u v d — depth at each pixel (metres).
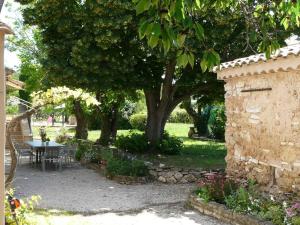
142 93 22.02
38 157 15.63
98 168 14.12
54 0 12.71
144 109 37.19
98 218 8.23
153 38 2.69
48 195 10.26
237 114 9.59
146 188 11.28
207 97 19.16
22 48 22.42
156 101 16.83
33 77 21.25
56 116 37.75
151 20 2.69
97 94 17.84
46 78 13.87
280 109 8.02
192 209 8.97
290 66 7.41
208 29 12.58
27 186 11.38
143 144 16.38
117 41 12.72
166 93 16.17
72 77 13.26
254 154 8.90
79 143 17.69
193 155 16.80
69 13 13.14
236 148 9.66
